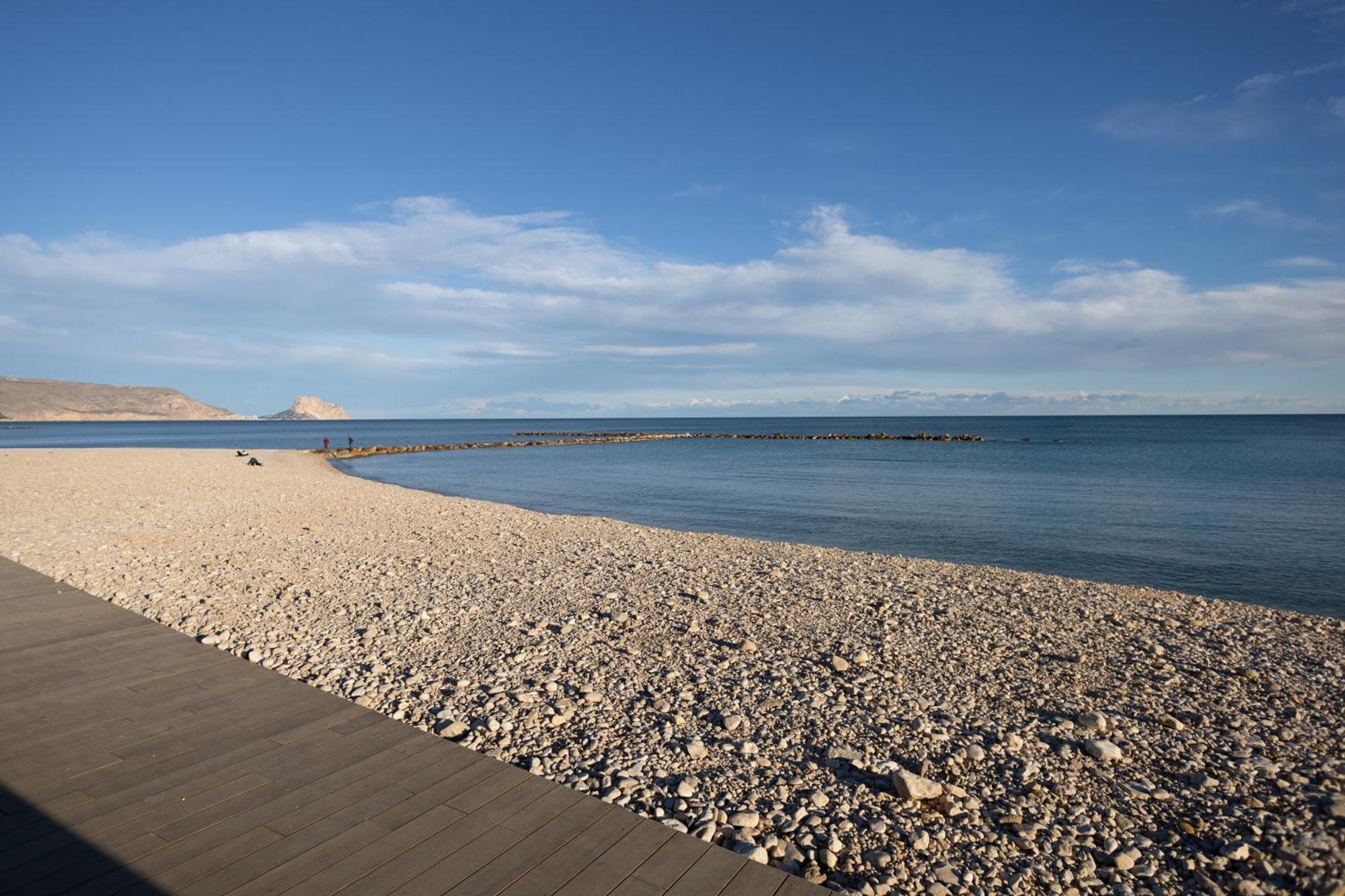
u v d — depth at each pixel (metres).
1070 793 5.18
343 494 25.28
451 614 9.51
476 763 5.07
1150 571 16.44
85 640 7.65
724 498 30.53
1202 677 7.78
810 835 4.52
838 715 6.45
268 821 4.23
